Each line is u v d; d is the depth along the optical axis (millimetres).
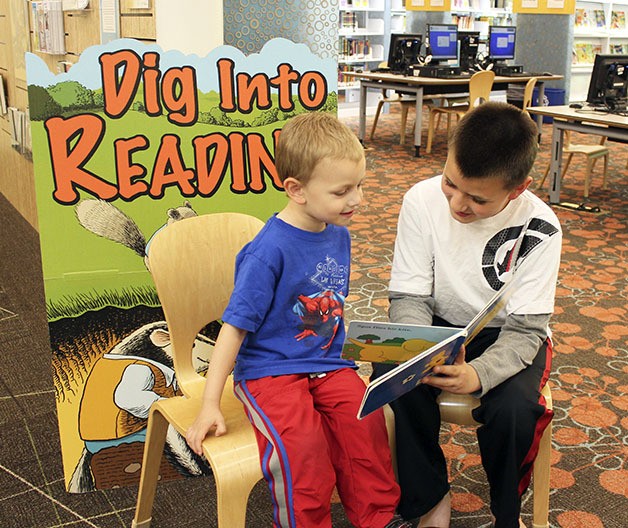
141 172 1854
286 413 1469
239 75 1883
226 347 1487
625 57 5848
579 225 5105
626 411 2580
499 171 1520
